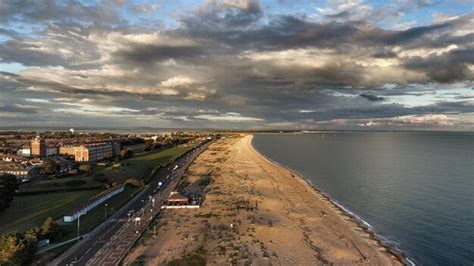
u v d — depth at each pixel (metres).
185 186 195.00
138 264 94.12
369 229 123.75
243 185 196.75
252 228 122.94
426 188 189.00
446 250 105.94
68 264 93.75
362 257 99.62
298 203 158.00
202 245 107.31
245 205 152.88
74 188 182.25
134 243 108.56
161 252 102.12
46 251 101.50
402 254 102.75
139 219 130.38
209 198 166.38
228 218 134.38
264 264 94.50
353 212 144.62
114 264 94.00
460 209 146.88
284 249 104.75
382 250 104.88
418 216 138.25
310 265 94.31
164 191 183.12
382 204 156.38
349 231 121.12
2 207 136.88
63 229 119.88
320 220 133.12
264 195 172.75
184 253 101.31
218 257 98.69
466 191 180.50
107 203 156.25
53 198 163.75
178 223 128.50
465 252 104.50
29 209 145.50
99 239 111.88
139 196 172.62
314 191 184.00
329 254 101.50
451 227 125.50
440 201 160.25
